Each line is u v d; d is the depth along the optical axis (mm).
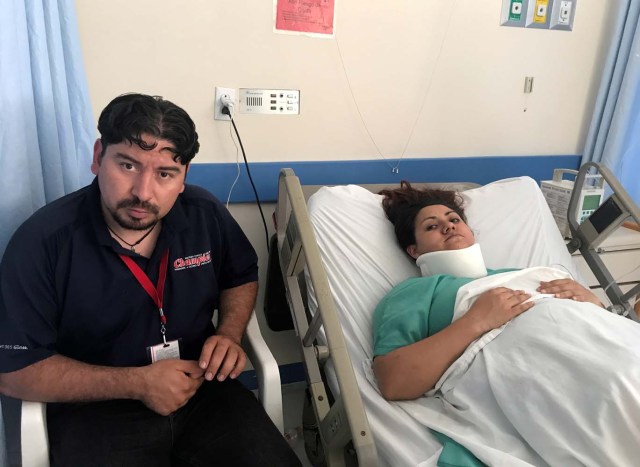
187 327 1229
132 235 1137
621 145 2174
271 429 1144
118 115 981
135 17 1589
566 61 2182
